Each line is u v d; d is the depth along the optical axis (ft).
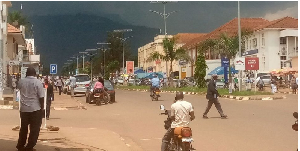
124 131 47.73
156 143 39.55
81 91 131.95
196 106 82.58
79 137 41.04
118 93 155.02
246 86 146.30
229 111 70.38
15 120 56.34
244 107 78.18
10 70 139.64
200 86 151.02
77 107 83.61
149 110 75.31
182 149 27.96
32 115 30.71
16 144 34.60
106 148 36.01
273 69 195.72
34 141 30.99
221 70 180.55
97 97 91.09
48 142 37.45
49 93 60.29
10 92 107.34
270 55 203.62
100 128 50.21
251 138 41.16
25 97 30.71
